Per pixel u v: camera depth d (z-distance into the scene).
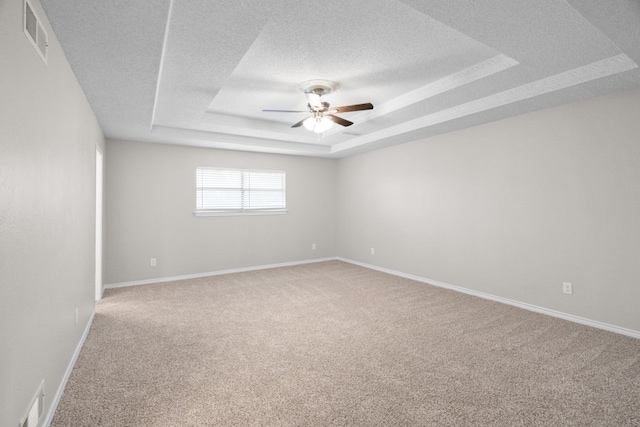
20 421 1.39
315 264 6.37
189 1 1.73
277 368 2.40
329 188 6.78
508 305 3.85
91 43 2.01
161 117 3.99
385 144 5.37
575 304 3.31
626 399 2.00
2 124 1.21
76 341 2.53
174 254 5.19
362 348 2.72
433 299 4.11
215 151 5.52
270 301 4.04
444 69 3.02
